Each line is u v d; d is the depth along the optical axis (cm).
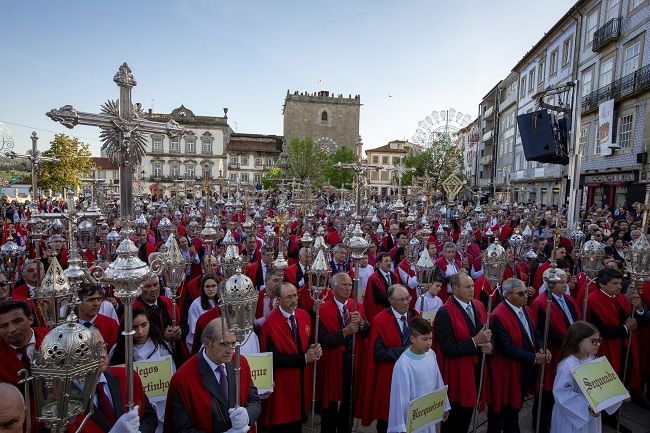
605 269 596
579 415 402
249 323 304
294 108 8081
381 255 736
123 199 1084
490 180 5028
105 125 1024
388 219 1822
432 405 403
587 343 414
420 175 3266
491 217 1709
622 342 614
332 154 6381
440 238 1204
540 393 516
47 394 218
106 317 483
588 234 1033
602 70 2459
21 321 367
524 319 533
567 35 2961
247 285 300
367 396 503
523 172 3938
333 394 538
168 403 359
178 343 504
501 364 521
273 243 948
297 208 1772
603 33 2367
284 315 503
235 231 1285
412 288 798
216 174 7312
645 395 671
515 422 525
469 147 6500
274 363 481
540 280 811
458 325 496
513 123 4306
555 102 1441
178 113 7156
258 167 7575
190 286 673
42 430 305
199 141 7238
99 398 333
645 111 2041
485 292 751
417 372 402
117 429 264
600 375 414
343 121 8231
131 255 269
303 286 679
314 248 743
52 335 221
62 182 3153
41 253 848
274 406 488
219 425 344
